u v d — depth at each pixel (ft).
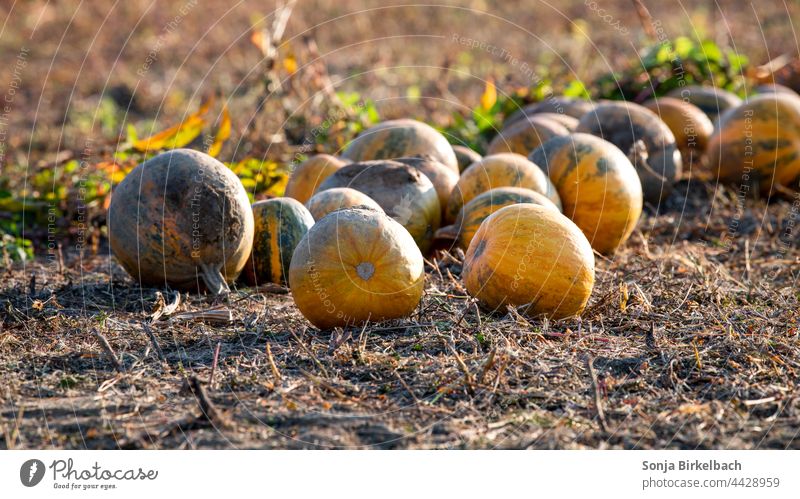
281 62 46.09
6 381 19.98
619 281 26.58
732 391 19.27
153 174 25.05
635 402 18.83
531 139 35.04
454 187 29.25
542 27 80.33
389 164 27.55
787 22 77.66
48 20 87.15
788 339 22.04
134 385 19.81
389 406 18.63
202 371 20.52
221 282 25.90
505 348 20.48
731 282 27.55
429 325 22.41
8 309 24.22
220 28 82.99
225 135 35.09
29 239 33.83
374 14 84.99
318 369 20.36
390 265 21.62
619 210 28.96
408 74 64.95
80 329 23.25
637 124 34.99
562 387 19.44
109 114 56.85
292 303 25.32
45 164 40.16
